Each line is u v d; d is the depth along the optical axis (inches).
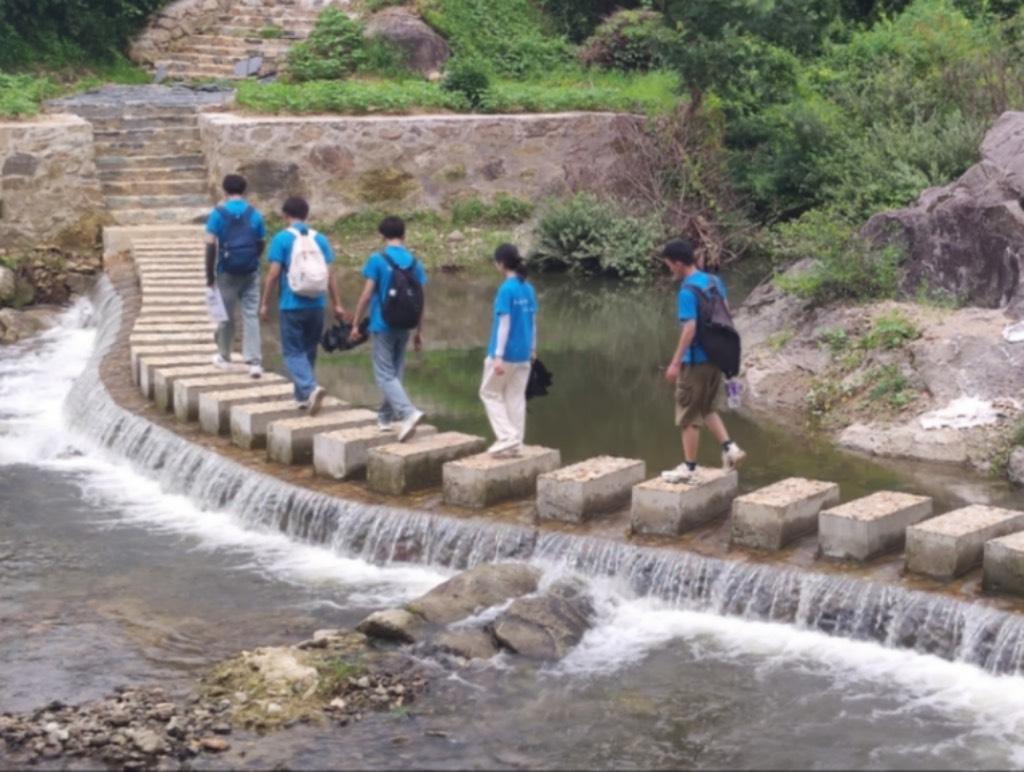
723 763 311.4
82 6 1084.5
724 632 378.0
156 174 896.9
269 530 471.2
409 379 616.7
